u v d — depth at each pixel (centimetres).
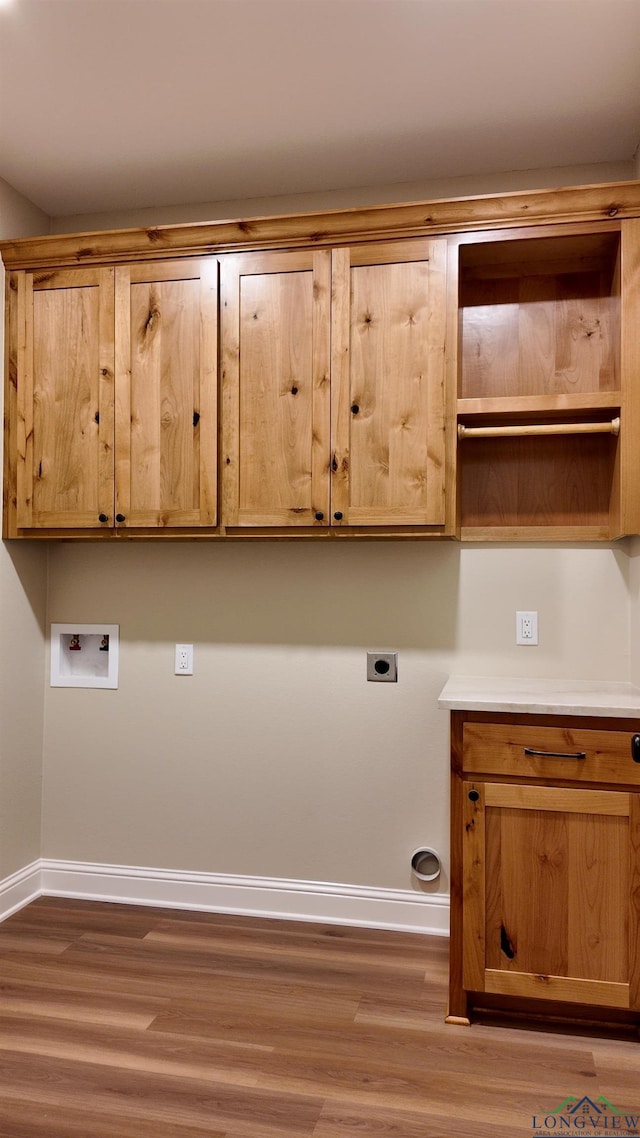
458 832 219
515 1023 218
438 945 268
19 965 249
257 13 203
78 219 315
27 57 221
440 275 247
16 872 296
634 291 235
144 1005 225
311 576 292
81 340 272
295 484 256
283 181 288
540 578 273
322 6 200
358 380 251
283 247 258
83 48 217
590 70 224
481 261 265
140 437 266
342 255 253
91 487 270
